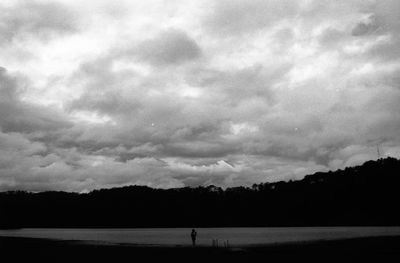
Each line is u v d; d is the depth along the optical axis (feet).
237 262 100.01
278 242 194.18
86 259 109.29
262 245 170.09
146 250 142.72
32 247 155.84
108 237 295.48
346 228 410.93
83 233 400.47
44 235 331.36
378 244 146.41
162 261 103.81
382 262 92.27
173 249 147.74
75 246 166.09
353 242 164.45
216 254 122.93
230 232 403.34
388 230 321.73
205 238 273.54
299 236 261.44
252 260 103.96
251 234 336.29
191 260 106.11
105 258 111.75
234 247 158.71
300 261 98.78
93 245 175.94
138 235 347.77
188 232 437.58
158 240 248.52
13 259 109.09
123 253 128.57
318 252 121.49
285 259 104.42
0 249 144.05
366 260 96.37
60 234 362.33
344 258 101.71
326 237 226.79
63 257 114.52
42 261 104.01
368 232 284.82
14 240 214.90
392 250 119.34
